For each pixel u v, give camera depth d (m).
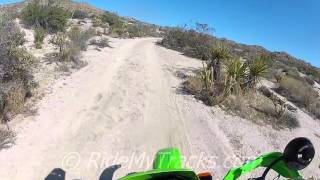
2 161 7.12
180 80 16.31
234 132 11.02
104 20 40.22
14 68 10.69
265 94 16.78
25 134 8.46
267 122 12.95
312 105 18.86
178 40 29.16
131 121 10.47
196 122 11.24
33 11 25.09
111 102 11.86
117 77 15.07
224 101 13.34
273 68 26.27
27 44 18.28
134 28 40.47
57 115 9.95
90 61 17.25
